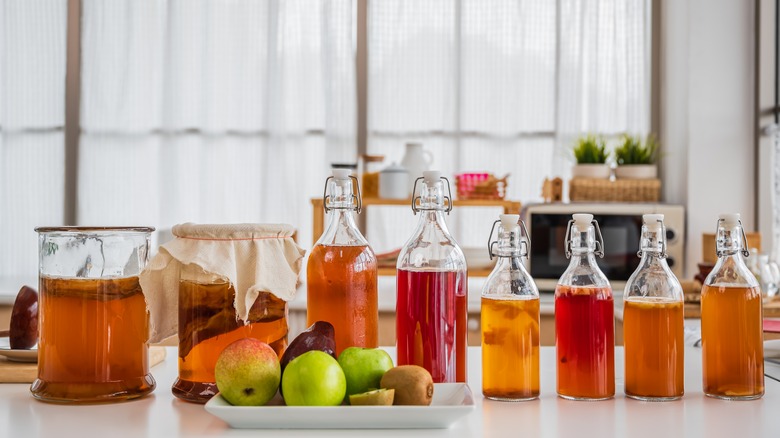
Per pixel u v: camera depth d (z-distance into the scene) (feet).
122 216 11.51
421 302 3.25
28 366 3.69
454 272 3.29
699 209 10.04
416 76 11.51
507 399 3.23
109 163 11.49
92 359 3.22
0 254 11.52
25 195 11.56
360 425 2.83
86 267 3.21
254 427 2.84
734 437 2.72
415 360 3.25
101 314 3.22
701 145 10.04
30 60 11.57
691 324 6.47
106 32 11.47
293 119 11.51
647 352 3.23
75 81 11.69
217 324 3.22
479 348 4.84
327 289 3.35
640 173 10.23
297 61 11.52
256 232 3.25
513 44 11.42
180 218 11.51
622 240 9.25
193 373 3.26
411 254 3.30
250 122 11.52
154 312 3.29
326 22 11.46
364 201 9.59
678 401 3.23
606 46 11.38
